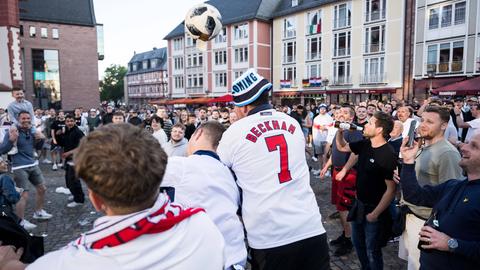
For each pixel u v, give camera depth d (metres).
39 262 0.99
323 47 31.64
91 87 35.06
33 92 32.22
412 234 2.92
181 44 44.75
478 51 21.97
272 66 36.69
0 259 1.45
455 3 22.89
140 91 80.44
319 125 8.65
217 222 1.92
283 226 2.08
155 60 75.94
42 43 32.53
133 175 0.97
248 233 2.15
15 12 19.17
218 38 39.62
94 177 0.96
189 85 44.12
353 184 4.20
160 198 1.10
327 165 4.88
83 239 1.02
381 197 3.09
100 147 0.98
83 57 34.56
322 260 2.17
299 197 2.18
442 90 19.14
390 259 4.12
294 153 2.22
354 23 29.20
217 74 40.22
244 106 2.33
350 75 29.83
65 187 7.83
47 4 33.50
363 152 3.22
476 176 2.04
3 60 18.83
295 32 34.16
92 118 12.97
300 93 33.38
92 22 34.94
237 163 2.16
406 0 25.98
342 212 4.29
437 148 2.91
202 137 2.23
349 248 4.29
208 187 1.92
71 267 0.96
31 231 5.15
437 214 2.21
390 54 27.08
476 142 1.99
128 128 1.07
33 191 7.58
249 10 36.44
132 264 0.98
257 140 2.15
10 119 6.98
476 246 1.93
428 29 24.58
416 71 25.55
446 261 2.07
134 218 0.99
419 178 3.02
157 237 1.03
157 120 6.10
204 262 1.10
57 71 33.38
